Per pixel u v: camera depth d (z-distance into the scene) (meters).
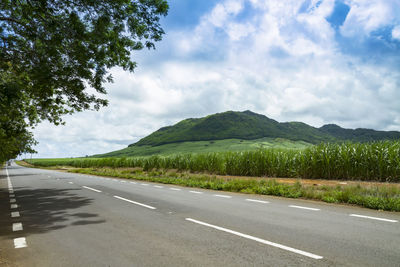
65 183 18.36
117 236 5.36
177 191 12.65
